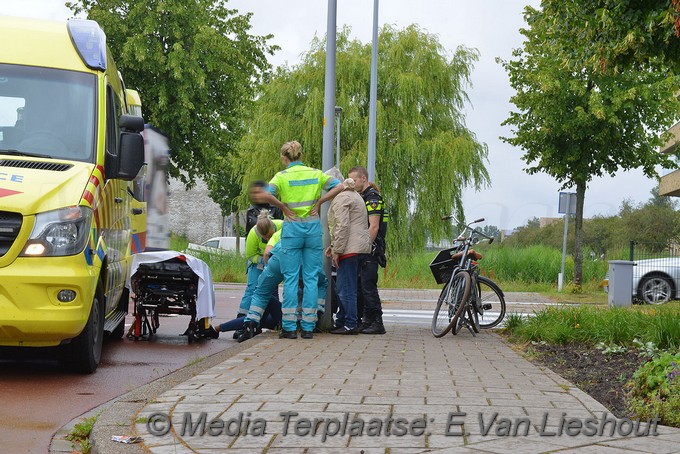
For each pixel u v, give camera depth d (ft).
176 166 114.21
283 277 37.35
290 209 35.47
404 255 113.60
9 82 29.94
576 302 73.51
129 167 30.71
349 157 126.11
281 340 34.88
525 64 83.82
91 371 29.07
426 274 100.07
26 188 26.81
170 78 107.76
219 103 113.39
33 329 26.25
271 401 20.26
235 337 40.11
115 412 19.66
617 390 23.18
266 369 25.79
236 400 20.42
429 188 126.72
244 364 26.99
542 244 104.37
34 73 30.32
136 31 105.60
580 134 80.94
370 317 39.04
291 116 133.39
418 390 22.00
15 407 22.74
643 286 75.66
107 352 34.86
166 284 38.63
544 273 99.35
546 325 36.63
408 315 59.98
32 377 27.76
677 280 75.46
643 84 80.33
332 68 39.58
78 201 27.37
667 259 76.02
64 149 29.37
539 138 82.89
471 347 33.96
